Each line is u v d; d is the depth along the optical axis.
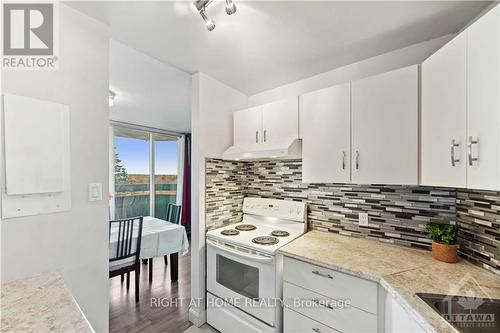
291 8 1.22
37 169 1.10
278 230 2.05
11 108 1.04
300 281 1.44
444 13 1.25
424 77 1.22
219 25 1.37
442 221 1.44
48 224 1.14
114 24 1.36
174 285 2.64
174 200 5.02
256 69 1.95
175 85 2.36
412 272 1.17
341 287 1.27
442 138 1.09
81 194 1.25
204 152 2.05
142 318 2.04
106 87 1.36
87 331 0.69
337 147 1.58
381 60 1.70
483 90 0.87
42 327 0.71
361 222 1.77
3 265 1.01
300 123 1.80
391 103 1.35
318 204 2.01
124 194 4.19
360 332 1.20
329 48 1.62
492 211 1.10
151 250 2.52
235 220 2.37
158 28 1.40
